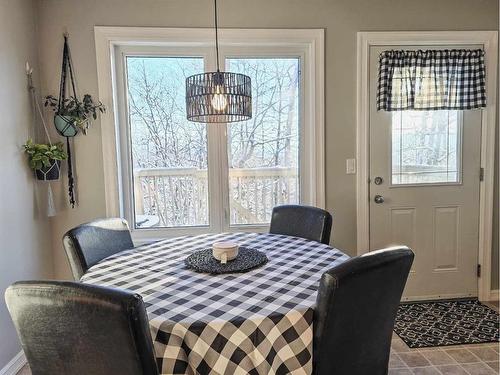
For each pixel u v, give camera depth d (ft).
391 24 9.12
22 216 7.57
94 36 8.49
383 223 9.64
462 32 9.21
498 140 9.48
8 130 7.16
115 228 7.06
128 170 9.21
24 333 3.51
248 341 3.79
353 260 3.95
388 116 9.43
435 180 9.73
